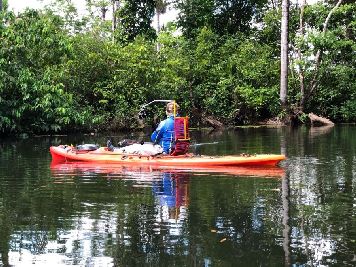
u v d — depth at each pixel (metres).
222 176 8.16
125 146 10.63
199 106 23.28
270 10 27.50
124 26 26.98
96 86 20.34
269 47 25.69
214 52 25.42
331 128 20.33
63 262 4.20
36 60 17.78
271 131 18.69
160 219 5.45
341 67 22.80
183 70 22.91
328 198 6.39
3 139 16.03
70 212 5.79
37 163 9.88
